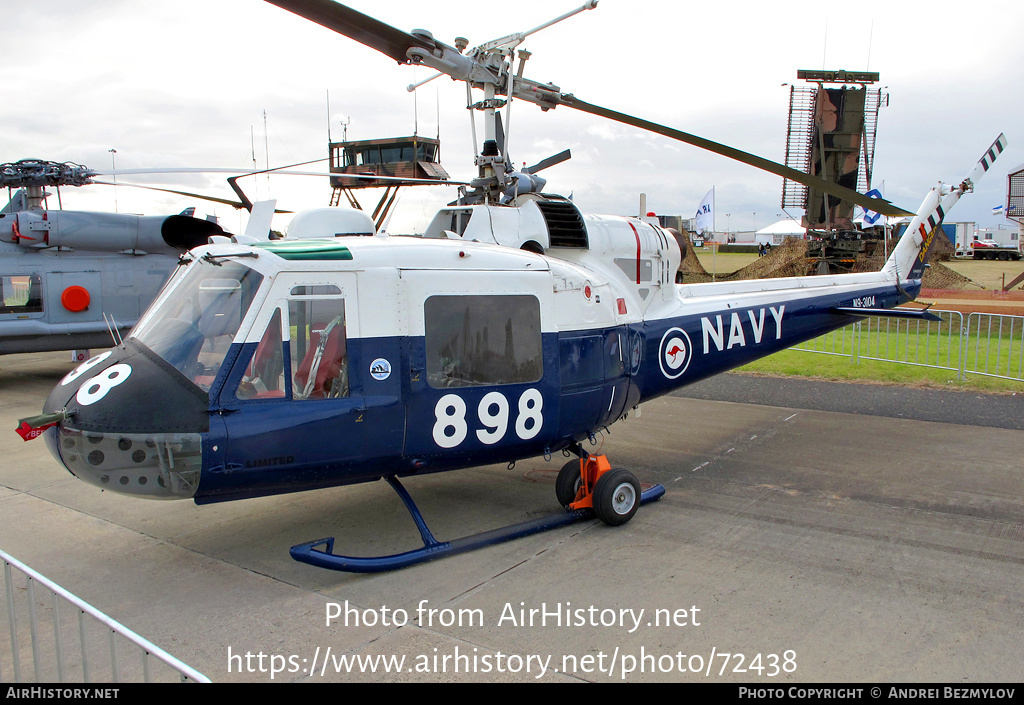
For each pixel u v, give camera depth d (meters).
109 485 3.99
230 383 4.00
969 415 8.95
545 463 7.18
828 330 7.76
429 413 4.48
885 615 3.90
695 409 9.64
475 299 4.66
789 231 51.81
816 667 3.39
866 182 22.14
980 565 4.57
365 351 4.30
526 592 4.21
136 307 12.34
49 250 11.43
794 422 8.77
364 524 5.43
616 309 5.61
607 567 4.57
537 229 5.57
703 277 25.55
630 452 7.48
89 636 3.74
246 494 4.25
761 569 4.53
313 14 3.88
